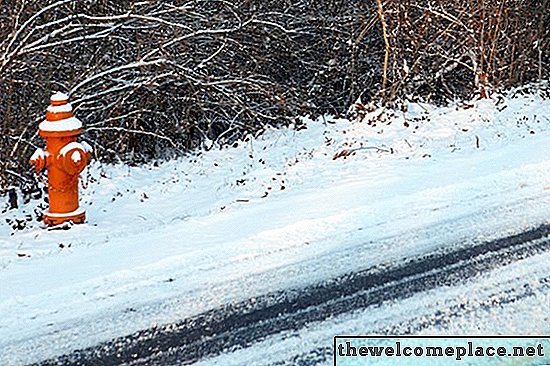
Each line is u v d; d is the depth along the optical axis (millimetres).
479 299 7633
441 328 7105
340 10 18875
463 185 10797
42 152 10281
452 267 8367
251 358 6691
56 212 10562
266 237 9250
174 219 10875
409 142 14367
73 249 9250
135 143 16703
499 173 11219
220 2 16969
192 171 14930
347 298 7734
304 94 18531
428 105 17766
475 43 17906
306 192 11164
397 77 17438
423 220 9656
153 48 15875
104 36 15031
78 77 15078
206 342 6969
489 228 9375
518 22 18594
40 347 6938
